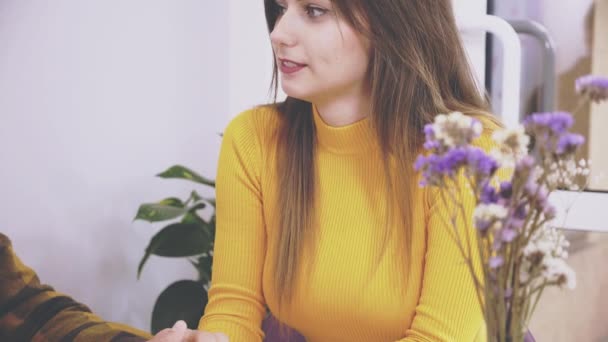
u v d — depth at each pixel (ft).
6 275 4.83
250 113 4.33
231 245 4.17
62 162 6.25
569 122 2.00
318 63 3.55
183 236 6.07
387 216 3.74
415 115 3.67
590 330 6.16
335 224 3.89
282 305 3.99
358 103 3.82
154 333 6.06
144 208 5.90
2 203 5.85
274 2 3.88
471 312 3.46
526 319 2.15
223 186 4.24
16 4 5.83
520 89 6.33
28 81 5.95
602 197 5.66
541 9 6.23
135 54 6.71
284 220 3.93
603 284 6.07
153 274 7.18
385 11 3.51
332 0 3.46
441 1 3.67
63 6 6.14
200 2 7.18
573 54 6.19
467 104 3.84
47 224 6.19
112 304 6.80
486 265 2.10
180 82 7.12
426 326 3.48
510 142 2.05
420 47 3.63
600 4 6.07
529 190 2.03
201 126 7.38
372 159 3.87
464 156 2.02
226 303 4.12
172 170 6.16
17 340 4.59
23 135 5.95
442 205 3.53
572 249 6.05
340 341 3.94
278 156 4.08
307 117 4.09
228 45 7.50
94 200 6.53
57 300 4.83
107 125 6.55
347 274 3.76
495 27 5.53
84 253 6.50
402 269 3.71
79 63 6.29
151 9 6.79
